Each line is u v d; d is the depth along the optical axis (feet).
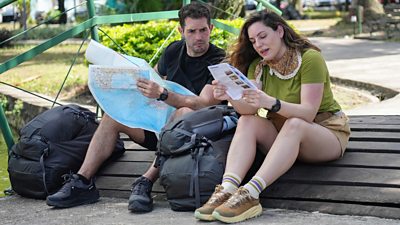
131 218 14.28
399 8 85.81
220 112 14.99
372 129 17.15
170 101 15.43
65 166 16.38
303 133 14.01
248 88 13.75
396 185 13.98
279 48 14.60
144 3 51.93
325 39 70.59
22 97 35.83
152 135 16.84
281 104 13.89
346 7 113.70
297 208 14.32
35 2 99.14
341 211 13.84
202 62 16.47
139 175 16.72
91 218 14.48
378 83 33.81
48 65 53.16
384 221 13.12
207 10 16.30
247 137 14.15
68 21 94.12
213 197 13.58
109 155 16.30
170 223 13.55
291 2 107.96
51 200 15.39
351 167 14.89
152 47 31.86
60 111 16.90
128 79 15.33
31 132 16.60
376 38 67.92
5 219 14.88
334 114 15.03
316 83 14.32
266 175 13.67
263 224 13.10
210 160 14.17
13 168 16.75
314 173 14.87
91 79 15.40
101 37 33.04
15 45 70.79
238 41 15.26
